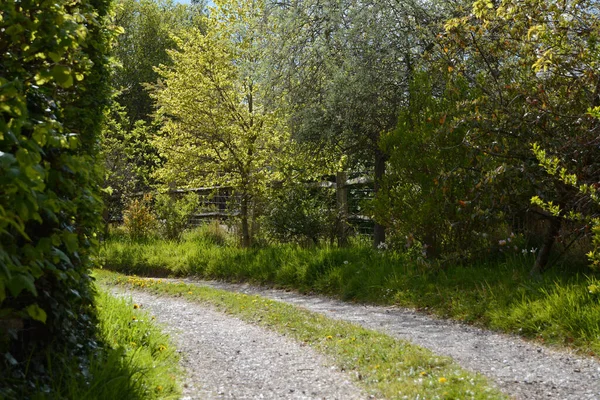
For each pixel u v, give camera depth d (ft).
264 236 52.29
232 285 41.34
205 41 51.06
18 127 8.95
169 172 51.80
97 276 41.70
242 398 15.83
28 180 8.39
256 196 51.24
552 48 26.25
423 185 33.06
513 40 28.22
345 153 46.75
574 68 26.73
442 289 29.32
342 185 50.37
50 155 12.72
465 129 30.91
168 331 24.16
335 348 20.70
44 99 13.46
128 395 14.02
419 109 34.99
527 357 19.44
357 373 17.85
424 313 28.09
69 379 13.70
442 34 31.09
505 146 27.91
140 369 15.72
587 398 15.15
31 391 12.75
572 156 26.27
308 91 43.42
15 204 8.52
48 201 9.48
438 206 31.99
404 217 33.91
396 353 19.39
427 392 15.20
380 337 21.95
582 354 19.56
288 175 50.55
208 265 45.27
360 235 50.42
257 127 49.52
